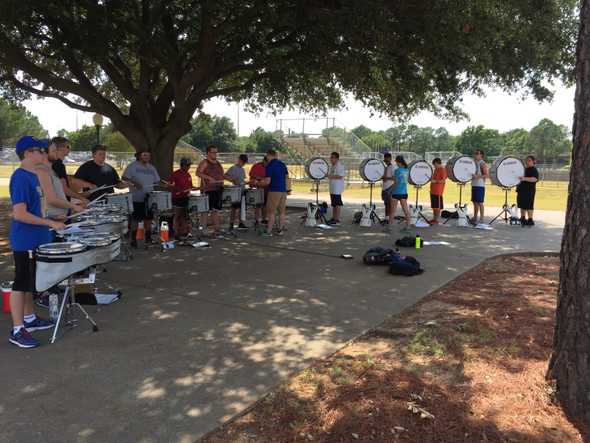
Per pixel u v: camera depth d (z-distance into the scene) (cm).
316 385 391
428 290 674
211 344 480
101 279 725
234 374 413
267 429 331
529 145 9812
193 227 1208
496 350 454
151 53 1246
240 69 1418
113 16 1111
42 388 387
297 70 1395
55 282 454
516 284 712
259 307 598
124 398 372
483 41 1124
